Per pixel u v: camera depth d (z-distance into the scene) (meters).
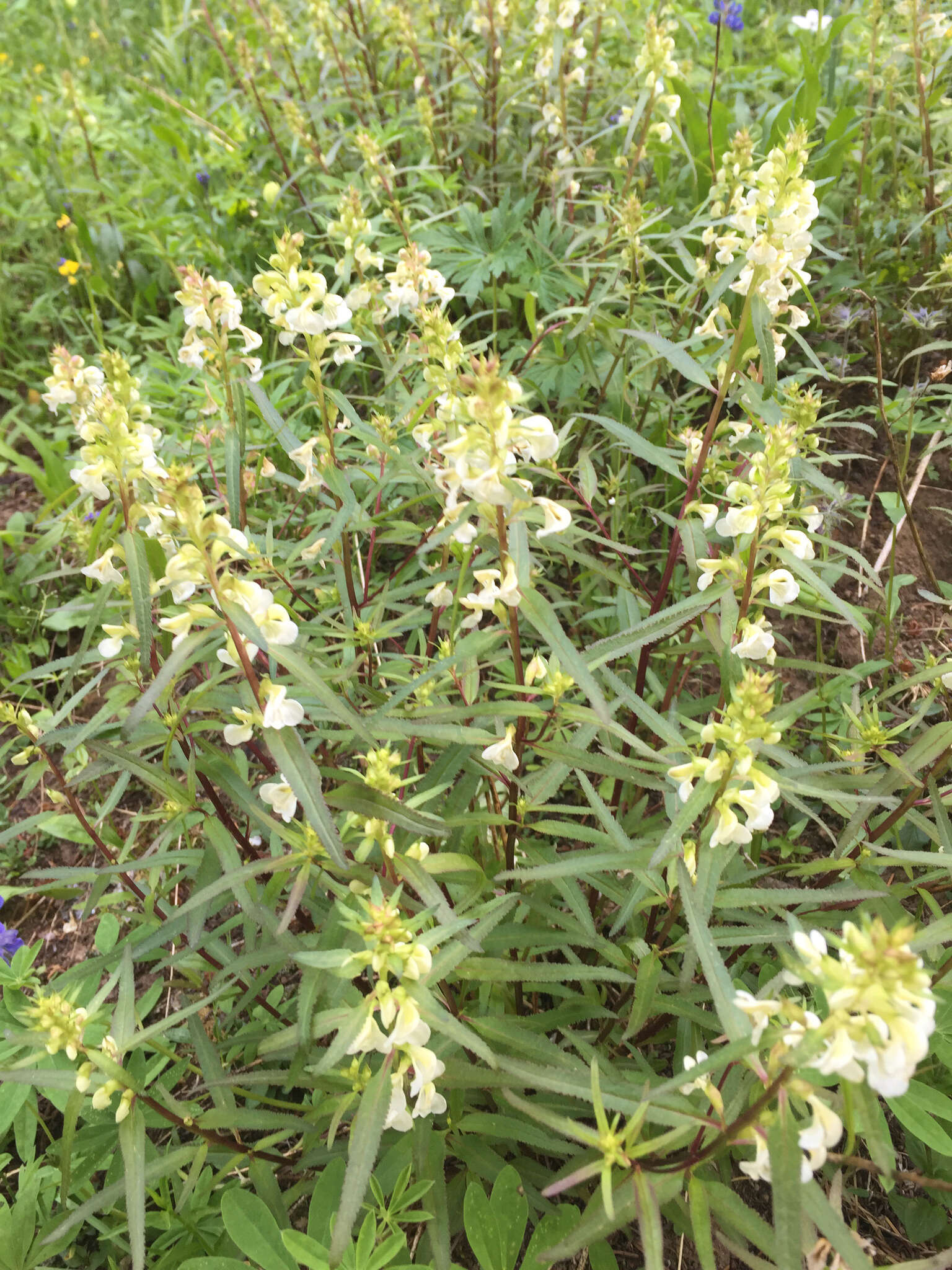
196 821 2.65
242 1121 2.05
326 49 5.34
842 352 4.33
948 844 2.19
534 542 2.64
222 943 2.23
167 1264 2.25
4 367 5.71
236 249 5.53
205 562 1.75
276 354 4.88
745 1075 1.85
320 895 2.29
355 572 3.10
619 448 3.64
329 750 2.59
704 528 2.40
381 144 4.86
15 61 8.33
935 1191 2.33
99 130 6.51
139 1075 2.47
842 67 5.48
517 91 4.95
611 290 3.58
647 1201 1.53
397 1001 1.57
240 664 1.89
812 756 3.08
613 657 2.07
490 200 4.97
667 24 4.29
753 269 2.32
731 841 1.71
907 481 4.12
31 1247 2.30
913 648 3.59
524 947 2.30
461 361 2.50
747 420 2.70
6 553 4.60
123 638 2.21
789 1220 1.33
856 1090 1.38
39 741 2.10
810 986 2.30
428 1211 2.04
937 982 1.98
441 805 2.32
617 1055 2.44
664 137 3.92
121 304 5.87
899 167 4.80
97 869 2.11
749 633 2.08
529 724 2.32
